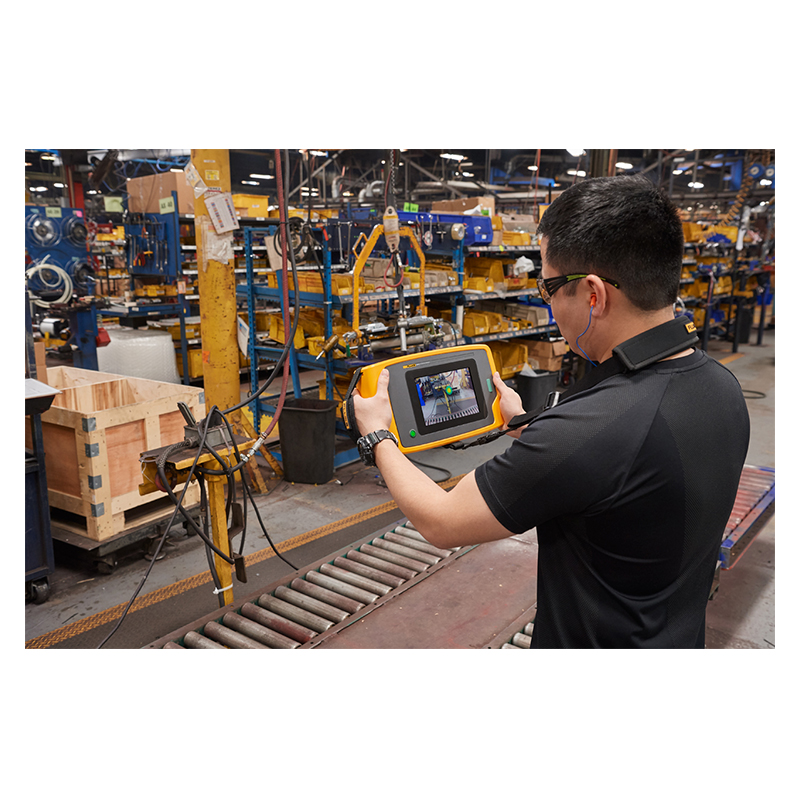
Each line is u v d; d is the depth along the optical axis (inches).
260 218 284.7
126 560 128.7
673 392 33.8
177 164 473.1
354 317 156.5
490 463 35.1
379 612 83.3
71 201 480.4
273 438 191.5
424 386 52.2
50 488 125.0
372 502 157.4
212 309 165.2
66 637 102.7
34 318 213.9
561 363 252.8
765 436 215.0
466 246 206.7
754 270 415.5
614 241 33.9
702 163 527.2
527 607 84.0
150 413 125.0
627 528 33.5
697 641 38.0
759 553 133.6
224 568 93.8
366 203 456.4
